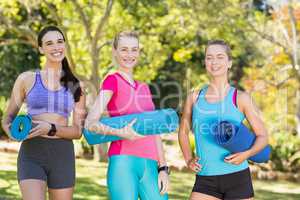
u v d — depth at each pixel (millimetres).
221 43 8047
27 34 23578
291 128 28406
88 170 21516
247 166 8047
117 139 7773
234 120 7820
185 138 8375
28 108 7930
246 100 7820
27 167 7559
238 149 7664
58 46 7957
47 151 7656
